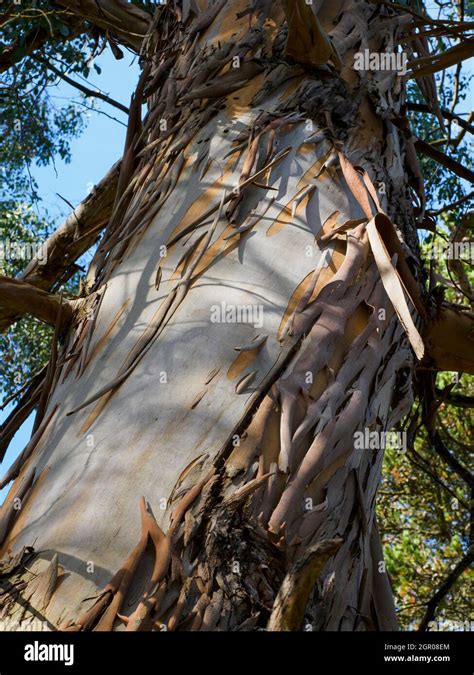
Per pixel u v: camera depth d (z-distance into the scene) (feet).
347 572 5.95
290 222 7.22
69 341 7.52
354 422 6.18
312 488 5.77
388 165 8.59
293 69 8.66
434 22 10.08
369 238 6.81
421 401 11.51
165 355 6.31
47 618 4.91
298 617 4.69
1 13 15.20
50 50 17.34
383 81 9.21
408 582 22.48
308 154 7.84
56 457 6.05
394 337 7.24
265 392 6.00
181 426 5.79
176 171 8.10
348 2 9.85
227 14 9.73
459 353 10.53
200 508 5.34
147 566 5.08
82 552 5.20
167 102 9.19
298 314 6.53
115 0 13.47
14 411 8.82
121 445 5.77
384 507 23.40
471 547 16.28
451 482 22.02
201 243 7.09
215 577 5.08
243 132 8.03
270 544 5.32
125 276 7.29
